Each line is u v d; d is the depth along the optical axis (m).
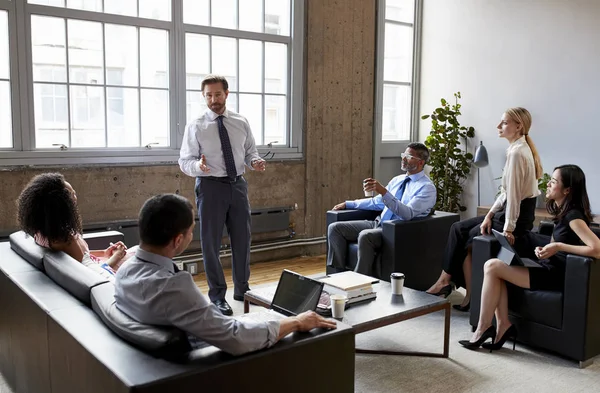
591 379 2.94
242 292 4.15
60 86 4.32
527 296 3.23
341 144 5.93
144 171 4.71
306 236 5.79
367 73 6.05
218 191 3.87
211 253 3.89
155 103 4.79
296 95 5.56
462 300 4.30
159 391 1.53
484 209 5.40
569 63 5.17
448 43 6.22
